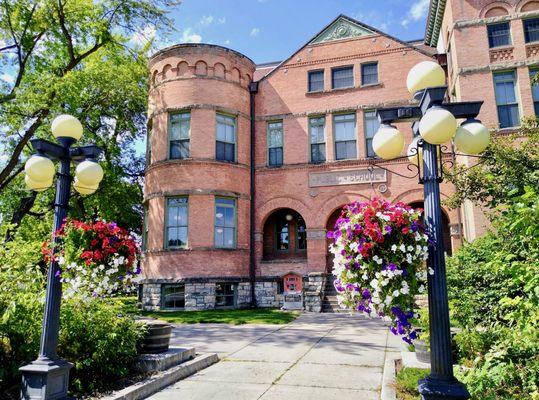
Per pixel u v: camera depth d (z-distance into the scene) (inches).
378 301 164.4
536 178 349.7
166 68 791.7
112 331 272.1
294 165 785.6
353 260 172.6
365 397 235.9
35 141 234.1
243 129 805.2
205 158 743.7
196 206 730.2
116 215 1045.8
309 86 818.8
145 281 730.8
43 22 783.1
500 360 196.7
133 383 254.5
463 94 649.0
